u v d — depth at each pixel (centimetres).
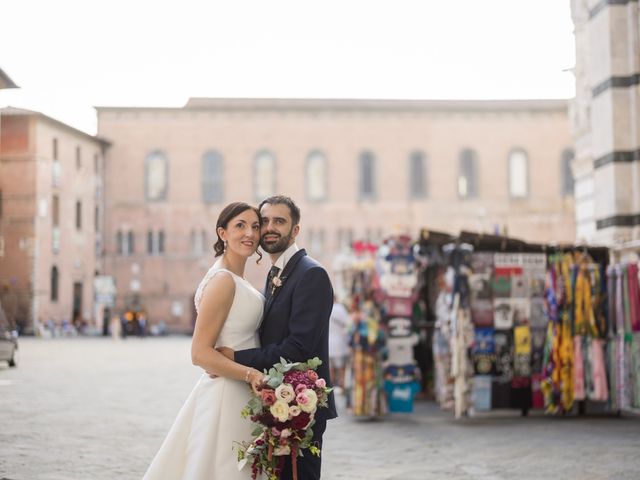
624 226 1563
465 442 1066
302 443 484
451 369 1373
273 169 6469
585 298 1305
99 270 6319
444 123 6456
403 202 6444
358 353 1312
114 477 838
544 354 1316
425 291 1664
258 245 520
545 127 6425
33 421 1245
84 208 6081
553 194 6406
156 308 6406
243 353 490
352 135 6475
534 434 1126
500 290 1323
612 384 1296
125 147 6450
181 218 6444
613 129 1572
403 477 839
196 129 6475
